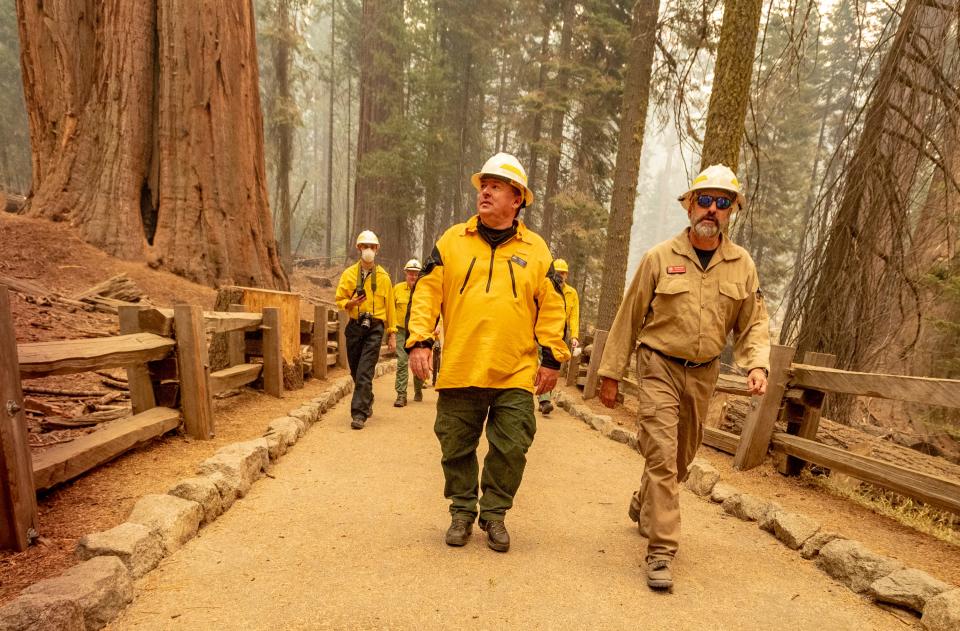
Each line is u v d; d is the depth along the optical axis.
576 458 4.97
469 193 32.69
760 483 4.07
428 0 27.56
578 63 20.38
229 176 11.36
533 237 2.85
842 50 24.09
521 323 2.72
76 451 2.84
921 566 2.68
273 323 5.98
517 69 29.00
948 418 8.38
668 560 2.45
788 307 7.68
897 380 3.40
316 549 2.64
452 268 2.78
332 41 33.66
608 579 2.51
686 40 9.11
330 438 5.04
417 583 2.35
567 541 2.96
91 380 5.31
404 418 6.34
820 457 3.86
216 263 11.04
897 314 8.10
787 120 25.52
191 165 10.84
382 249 25.81
